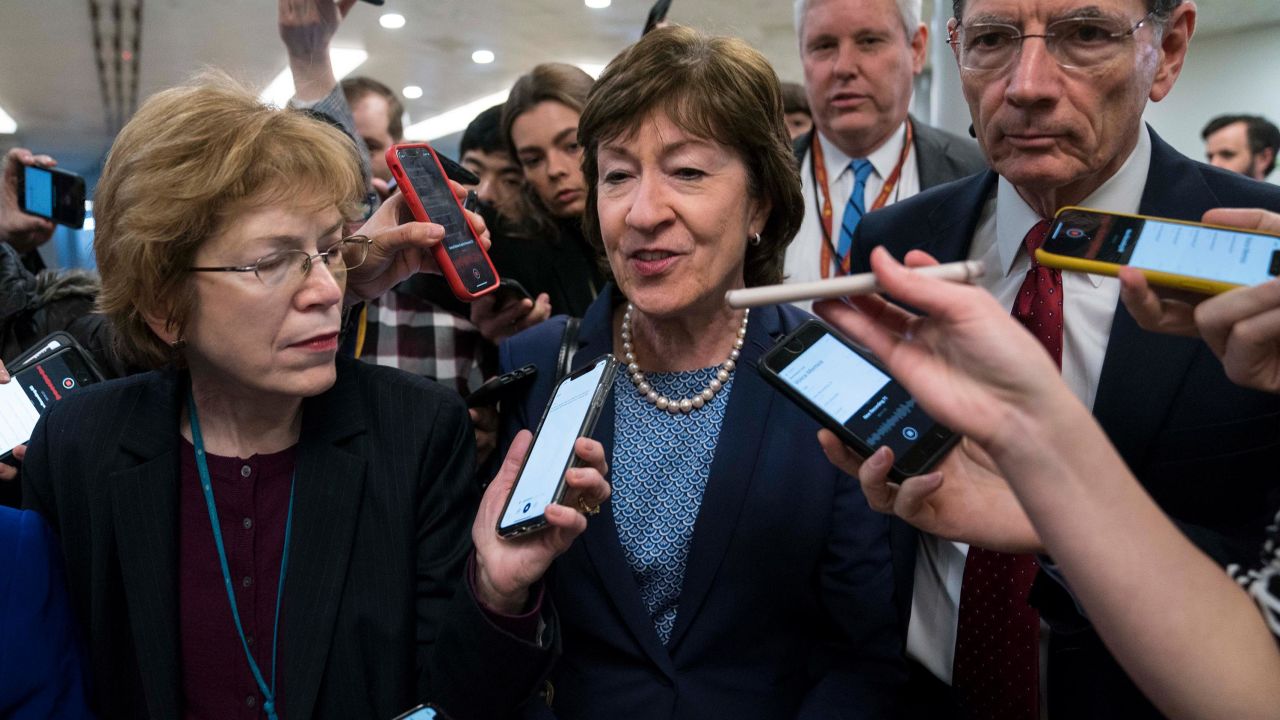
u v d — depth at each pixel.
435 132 13.38
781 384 1.15
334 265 1.23
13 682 1.19
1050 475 0.73
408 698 1.24
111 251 1.18
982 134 1.42
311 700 1.19
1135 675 0.77
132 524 1.22
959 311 0.73
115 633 1.23
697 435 1.44
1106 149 1.34
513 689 1.20
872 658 1.38
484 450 1.83
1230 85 7.20
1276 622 0.74
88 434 1.27
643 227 1.33
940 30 5.38
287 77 9.43
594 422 1.17
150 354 1.27
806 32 2.68
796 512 1.38
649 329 1.48
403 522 1.26
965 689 1.50
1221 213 0.98
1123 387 1.34
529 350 1.58
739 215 1.38
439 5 7.84
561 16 8.15
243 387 1.22
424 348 2.26
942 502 1.06
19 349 2.04
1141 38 1.31
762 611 1.38
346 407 1.31
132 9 7.65
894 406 1.11
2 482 1.55
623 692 1.36
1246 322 0.79
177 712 1.20
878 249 0.76
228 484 1.26
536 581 1.24
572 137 2.62
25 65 9.51
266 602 1.24
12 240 2.56
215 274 1.15
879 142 2.70
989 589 1.47
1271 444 1.27
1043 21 1.31
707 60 1.33
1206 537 1.10
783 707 1.38
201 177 1.12
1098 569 0.73
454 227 1.58
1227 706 0.73
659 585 1.40
